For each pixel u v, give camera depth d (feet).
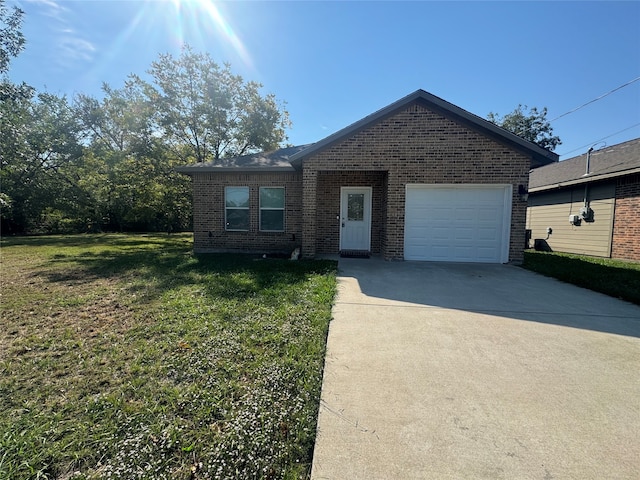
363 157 28.27
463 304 15.51
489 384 8.34
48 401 7.37
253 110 67.97
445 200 28.35
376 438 6.30
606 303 15.72
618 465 5.65
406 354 10.07
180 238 59.31
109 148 72.64
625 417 7.00
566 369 9.14
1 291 17.37
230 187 33.88
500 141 26.96
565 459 5.79
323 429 6.54
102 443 6.00
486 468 5.57
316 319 12.83
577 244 37.83
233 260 28.45
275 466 5.56
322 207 33.22
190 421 6.66
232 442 6.03
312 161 28.78
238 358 9.51
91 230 78.18
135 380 8.23
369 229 32.94
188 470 5.41
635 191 30.58
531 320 13.25
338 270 24.00
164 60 58.85
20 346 10.34
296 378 8.45
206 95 61.77
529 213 48.08
